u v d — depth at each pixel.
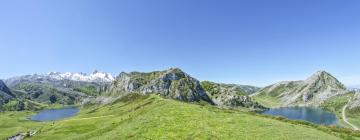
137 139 49.94
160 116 68.06
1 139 125.44
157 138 48.41
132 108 163.75
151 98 192.12
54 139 88.00
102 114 187.75
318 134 55.12
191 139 45.47
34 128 153.00
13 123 192.88
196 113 68.69
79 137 72.06
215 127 53.03
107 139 56.44
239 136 45.91
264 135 46.97
